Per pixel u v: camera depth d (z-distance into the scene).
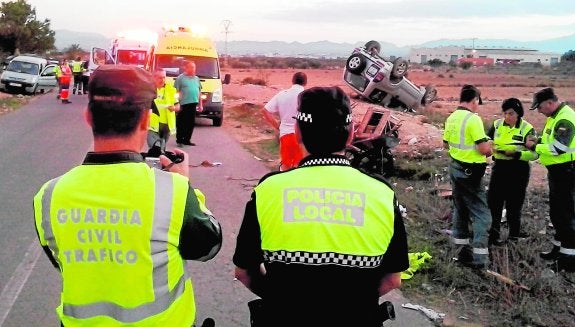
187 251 2.02
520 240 6.86
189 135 13.54
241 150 13.16
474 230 5.95
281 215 2.13
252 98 28.02
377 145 10.17
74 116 19.45
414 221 7.59
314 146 2.23
